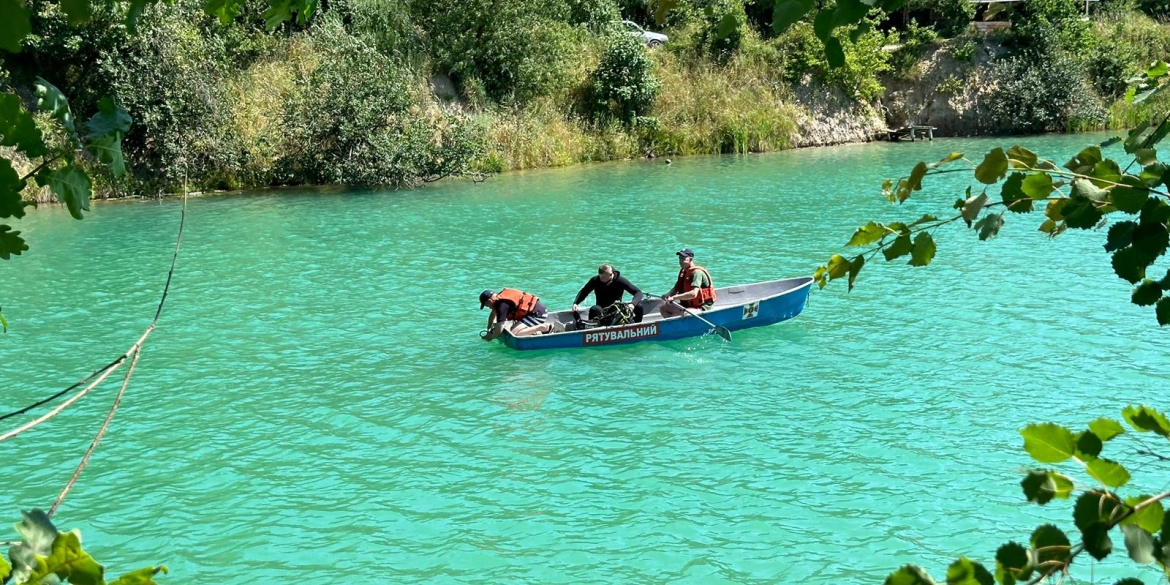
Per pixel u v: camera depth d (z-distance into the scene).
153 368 12.41
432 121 32.97
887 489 8.55
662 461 9.25
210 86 28.47
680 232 21.19
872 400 10.71
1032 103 40.41
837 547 7.61
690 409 10.59
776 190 27.25
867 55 40.50
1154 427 1.81
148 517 8.36
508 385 11.52
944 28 42.75
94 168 26.67
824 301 15.05
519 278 17.20
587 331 12.84
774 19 1.83
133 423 10.49
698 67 39.25
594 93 36.81
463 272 17.69
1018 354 12.15
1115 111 40.97
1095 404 10.36
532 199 26.56
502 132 34.03
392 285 16.77
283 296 16.09
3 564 1.59
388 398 11.14
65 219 23.80
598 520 8.13
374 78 29.80
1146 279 2.25
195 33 28.80
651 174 31.64
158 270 18.06
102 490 8.88
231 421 10.52
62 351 13.26
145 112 27.20
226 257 19.19
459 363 12.42
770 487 8.65
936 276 16.39
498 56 34.75
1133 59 41.56
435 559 7.59
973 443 9.46
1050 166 2.35
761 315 13.69
